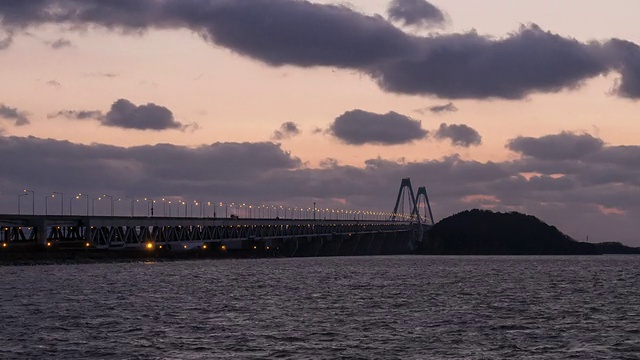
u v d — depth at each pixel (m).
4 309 119.69
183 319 109.56
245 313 117.69
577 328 103.06
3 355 81.75
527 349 86.75
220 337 93.25
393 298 145.62
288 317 113.00
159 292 153.25
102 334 95.19
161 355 81.81
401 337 94.44
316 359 80.38
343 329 100.75
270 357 81.12
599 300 144.00
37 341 89.81
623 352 85.31
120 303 130.50
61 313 115.44
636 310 125.50
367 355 82.81
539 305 133.50
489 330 100.81
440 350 85.88
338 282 192.12
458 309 126.00
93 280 184.12
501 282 197.75
